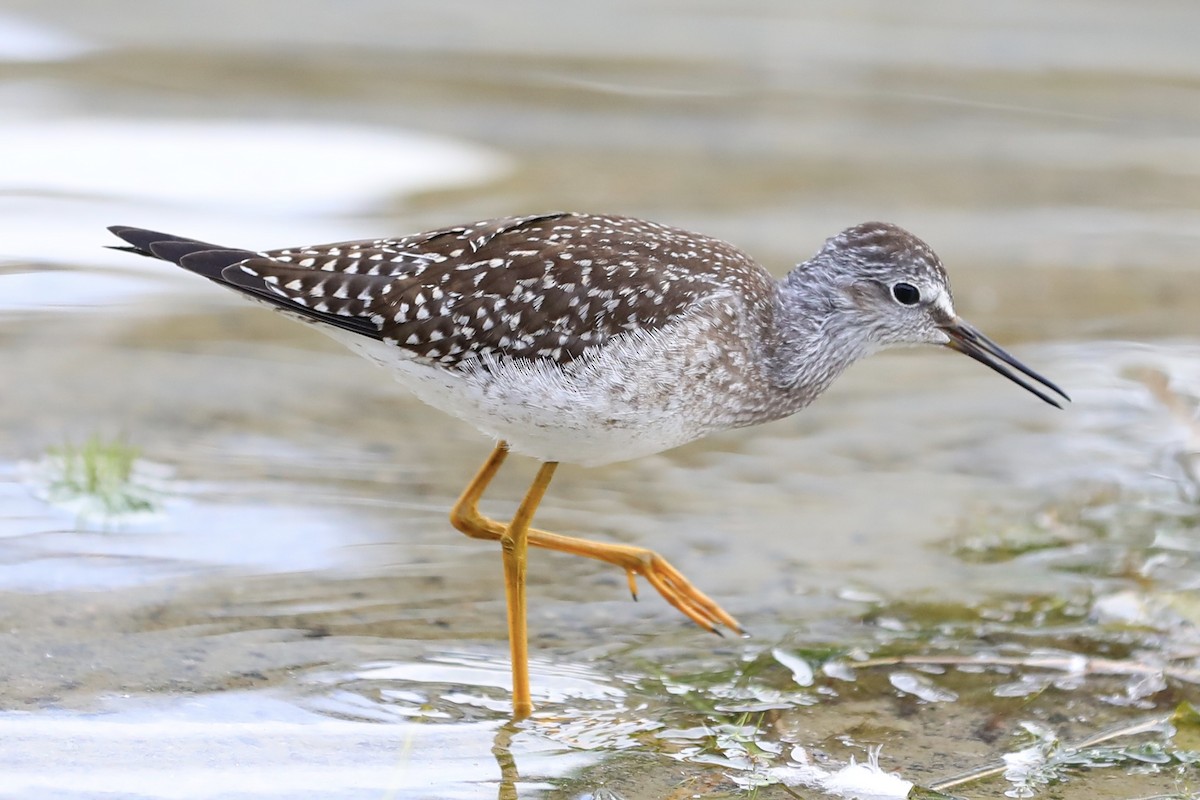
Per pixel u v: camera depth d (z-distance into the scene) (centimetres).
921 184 2084
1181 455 1369
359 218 1798
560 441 1023
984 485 1327
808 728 970
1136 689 1020
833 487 1325
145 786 859
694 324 1016
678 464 1372
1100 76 2553
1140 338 1630
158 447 1323
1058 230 1948
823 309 1121
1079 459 1373
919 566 1188
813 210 1947
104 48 2366
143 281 1689
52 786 851
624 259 1024
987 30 2761
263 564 1145
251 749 908
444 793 875
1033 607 1127
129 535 1170
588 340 997
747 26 2747
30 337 1526
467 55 2488
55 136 2006
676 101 2353
